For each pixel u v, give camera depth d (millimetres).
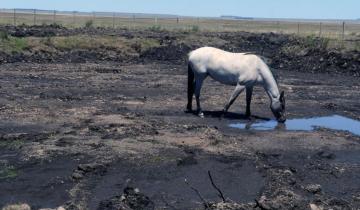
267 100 22750
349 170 13305
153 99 22297
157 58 38938
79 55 37188
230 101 18516
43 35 41906
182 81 28219
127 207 10055
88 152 13602
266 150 14789
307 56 38000
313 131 17312
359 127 18484
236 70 18109
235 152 14211
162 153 13703
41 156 13242
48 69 30922
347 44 39312
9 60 33125
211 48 18766
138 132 15703
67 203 10180
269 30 73688
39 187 11250
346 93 26250
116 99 21953
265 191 11422
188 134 15781
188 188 11508
